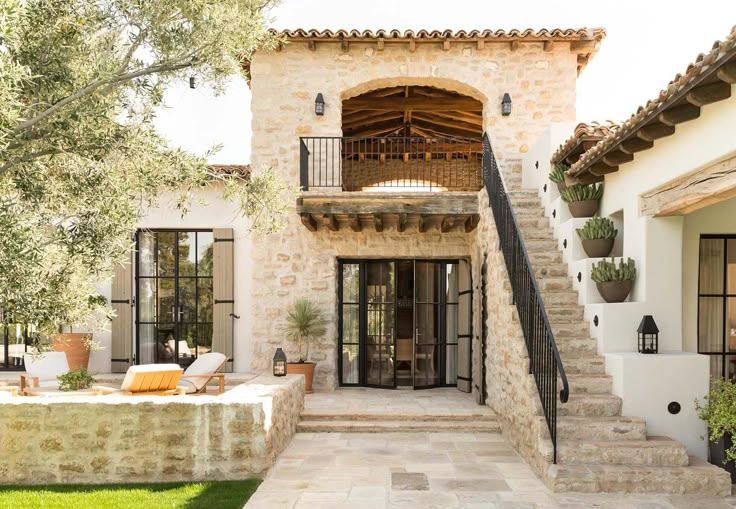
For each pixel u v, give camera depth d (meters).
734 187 4.00
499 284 6.26
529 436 4.87
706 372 4.81
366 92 9.05
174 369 6.13
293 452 5.28
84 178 4.22
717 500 4.00
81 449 4.46
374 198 7.57
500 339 6.22
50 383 7.00
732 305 6.17
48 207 4.32
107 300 8.49
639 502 3.94
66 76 3.96
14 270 3.41
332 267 8.43
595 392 5.00
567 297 6.04
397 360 8.52
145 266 8.70
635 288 5.43
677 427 4.77
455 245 8.45
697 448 4.77
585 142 6.12
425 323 8.63
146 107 4.66
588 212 6.44
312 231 8.37
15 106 3.48
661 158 4.90
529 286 5.06
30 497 4.04
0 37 3.09
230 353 8.48
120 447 4.46
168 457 4.46
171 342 8.73
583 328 5.61
